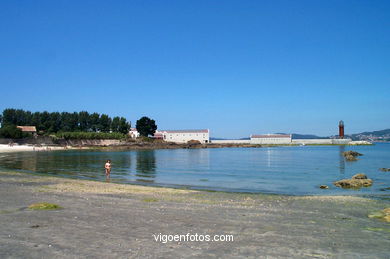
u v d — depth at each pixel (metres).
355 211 19.52
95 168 55.78
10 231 13.68
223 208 19.98
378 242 12.88
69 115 198.75
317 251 11.68
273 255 11.18
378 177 40.66
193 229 14.44
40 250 11.29
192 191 29.05
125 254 10.98
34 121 184.12
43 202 20.88
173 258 10.70
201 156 101.81
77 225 14.83
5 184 31.16
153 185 34.59
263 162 72.88
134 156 100.44
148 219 16.33
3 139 148.12
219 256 10.98
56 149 149.88
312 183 36.59
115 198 23.48
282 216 17.72
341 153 114.12
